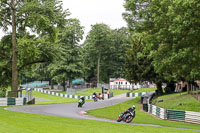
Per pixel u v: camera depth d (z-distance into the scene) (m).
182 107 24.92
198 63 20.17
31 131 12.39
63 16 33.62
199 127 17.59
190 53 19.39
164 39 21.17
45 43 33.03
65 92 71.62
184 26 18.45
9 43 35.34
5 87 36.53
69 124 15.67
